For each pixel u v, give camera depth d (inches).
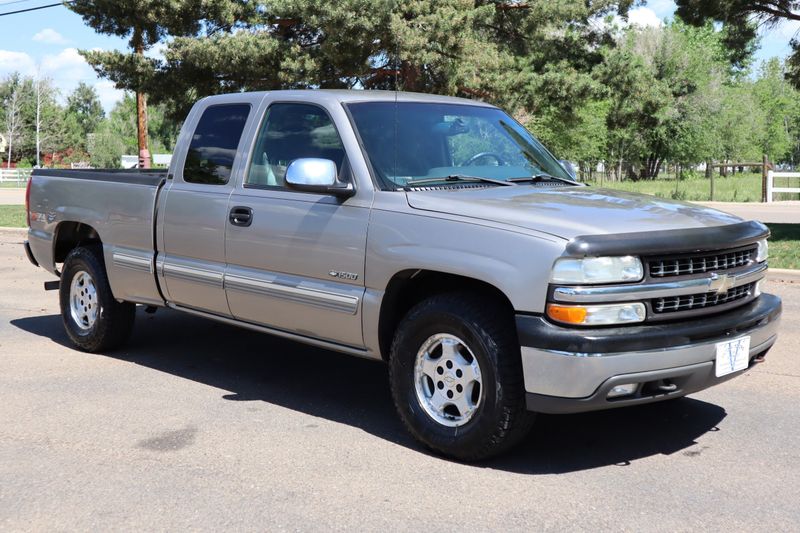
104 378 237.1
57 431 190.2
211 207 220.4
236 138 222.7
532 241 157.2
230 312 220.5
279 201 204.1
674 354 157.0
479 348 162.6
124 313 262.4
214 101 233.1
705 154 2111.2
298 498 152.4
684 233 161.8
